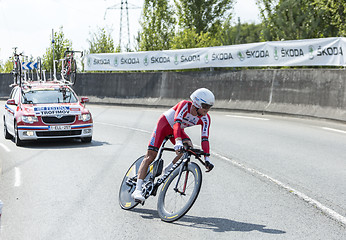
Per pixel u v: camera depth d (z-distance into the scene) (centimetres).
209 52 1817
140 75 2169
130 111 1898
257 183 654
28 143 1124
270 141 1028
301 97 1477
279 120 1409
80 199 579
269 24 1862
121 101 2227
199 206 543
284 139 1048
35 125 1047
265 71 1630
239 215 504
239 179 681
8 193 613
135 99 2172
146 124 1437
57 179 698
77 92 2458
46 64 2839
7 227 469
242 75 1720
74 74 1506
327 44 1372
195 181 459
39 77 1597
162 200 494
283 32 1806
